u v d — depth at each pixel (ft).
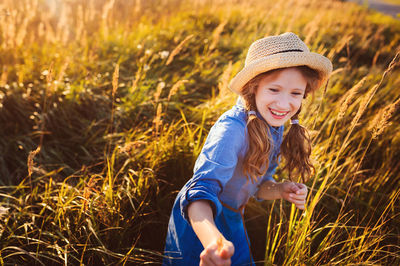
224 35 20.12
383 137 10.29
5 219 6.31
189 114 11.09
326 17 26.89
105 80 12.73
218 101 10.44
